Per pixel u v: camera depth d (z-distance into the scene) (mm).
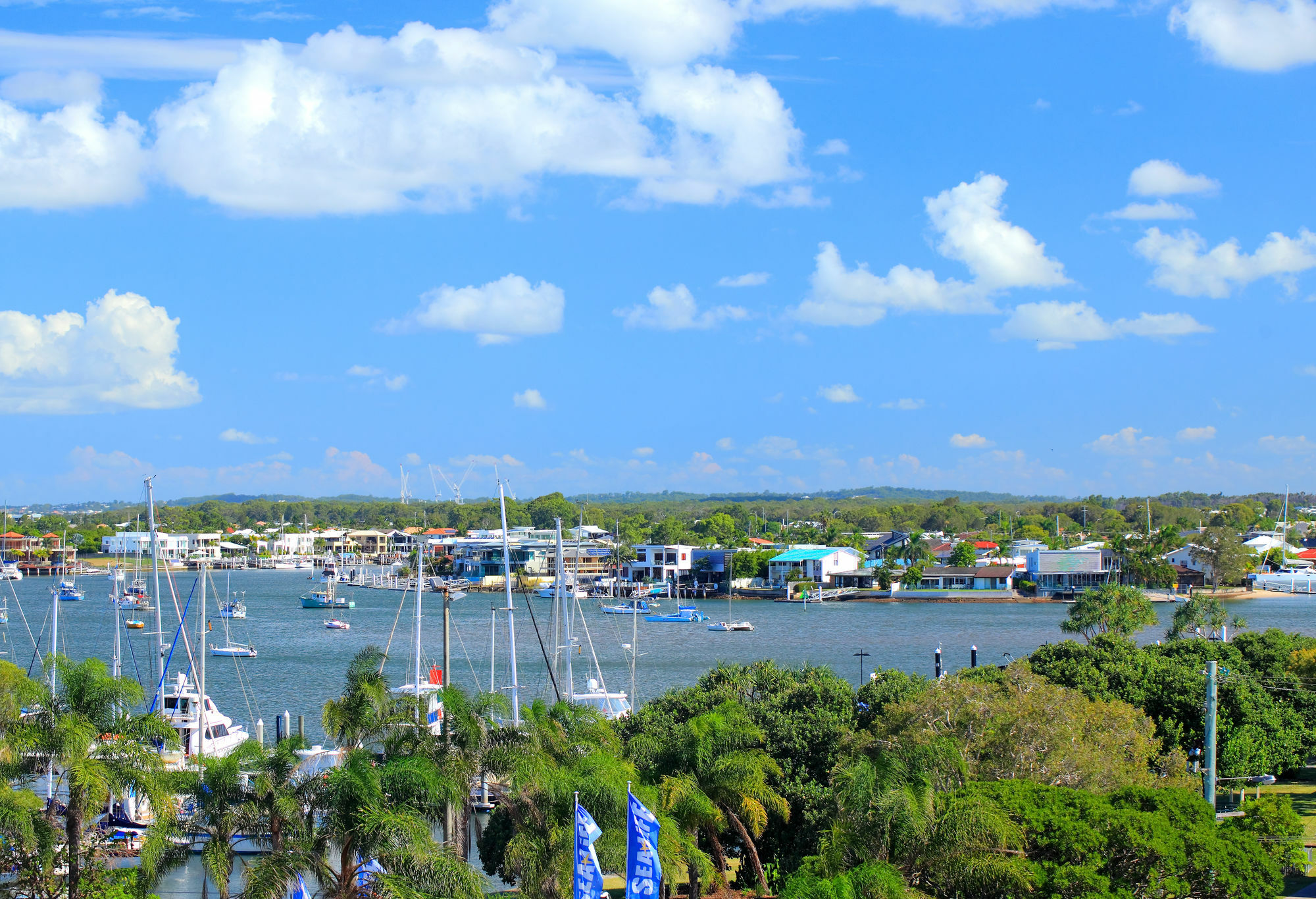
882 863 39594
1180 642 100938
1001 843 42000
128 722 49438
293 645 176875
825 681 75438
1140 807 47312
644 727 69188
